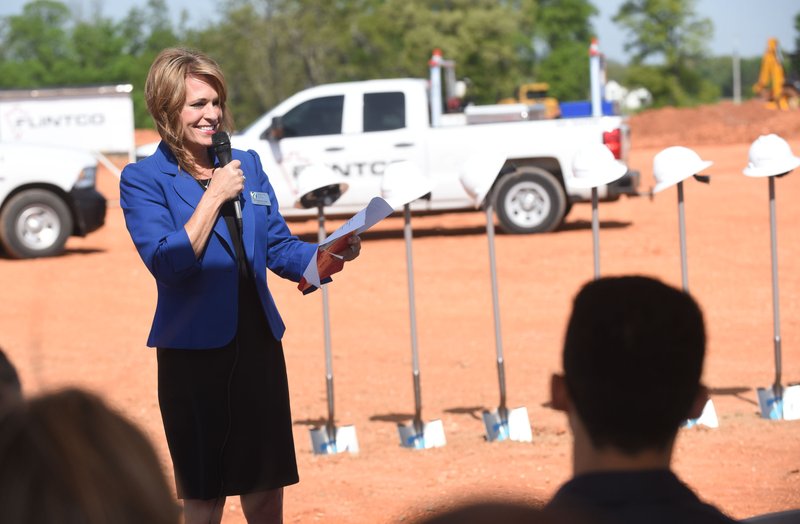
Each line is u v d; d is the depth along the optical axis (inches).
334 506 245.8
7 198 698.2
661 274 586.2
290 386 384.8
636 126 2174.0
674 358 75.3
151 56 4047.7
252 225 174.4
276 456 175.0
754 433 299.0
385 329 485.1
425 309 526.3
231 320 171.0
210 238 170.9
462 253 677.3
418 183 293.4
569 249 672.4
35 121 1162.6
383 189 294.4
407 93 735.7
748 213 810.8
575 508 70.7
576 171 316.5
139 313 540.7
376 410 348.5
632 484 75.8
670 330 75.7
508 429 304.7
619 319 76.1
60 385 56.7
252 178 180.5
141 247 169.8
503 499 56.8
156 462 55.2
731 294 530.6
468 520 55.3
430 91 766.5
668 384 75.3
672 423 76.5
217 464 172.2
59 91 1165.7
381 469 278.4
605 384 75.5
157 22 4197.8
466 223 826.2
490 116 785.6
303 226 874.1
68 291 597.3
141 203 172.7
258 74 3223.4
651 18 4185.5
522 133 725.3
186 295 171.0
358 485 262.4
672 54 4183.1
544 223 732.0
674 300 77.4
